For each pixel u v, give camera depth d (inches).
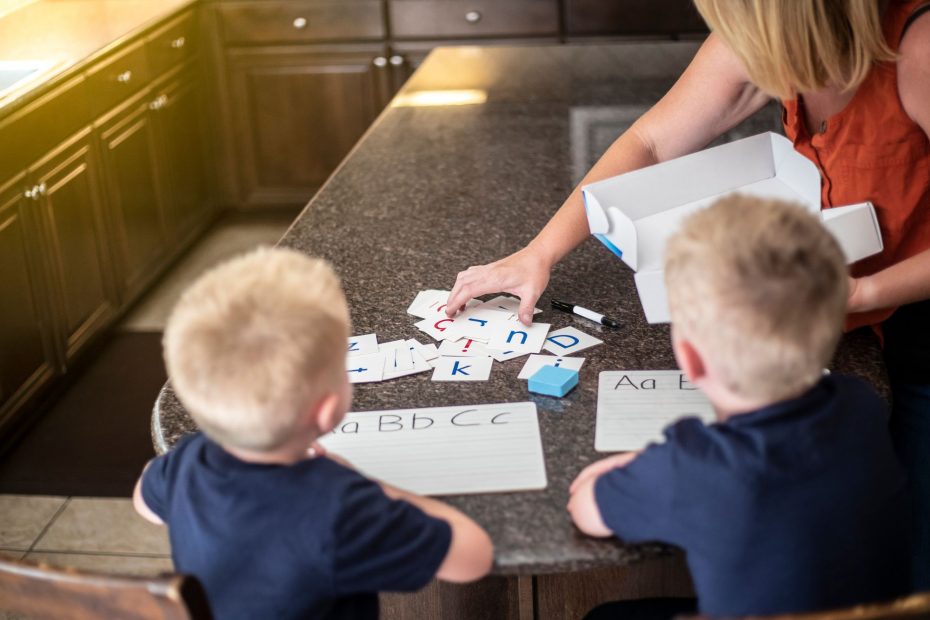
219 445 44.4
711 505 40.4
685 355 42.2
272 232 166.9
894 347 61.0
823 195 61.1
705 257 40.3
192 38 158.9
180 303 43.1
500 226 75.0
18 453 113.8
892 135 57.4
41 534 101.4
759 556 40.4
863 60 54.4
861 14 52.9
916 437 61.9
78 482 109.0
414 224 76.0
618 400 54.9
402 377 57.8
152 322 140.3
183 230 157.6
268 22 161.3
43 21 142.2
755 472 40.1
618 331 61.4
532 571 44.9
